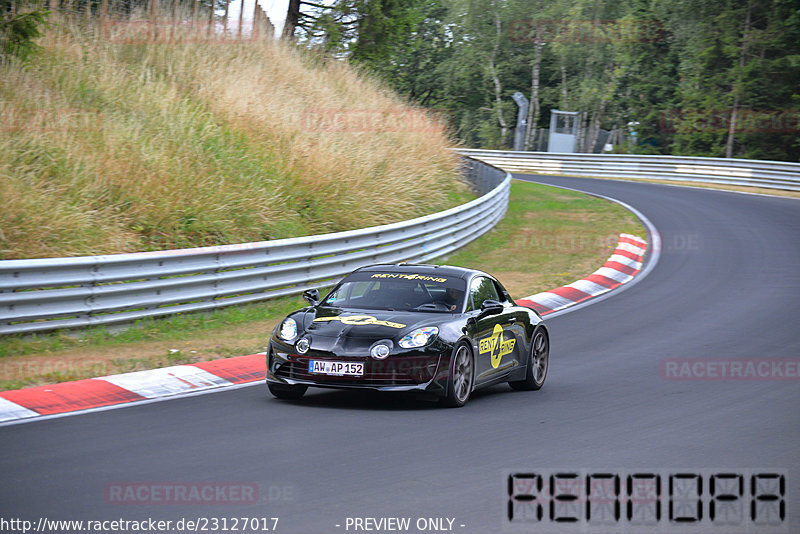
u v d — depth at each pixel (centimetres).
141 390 2381
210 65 6288
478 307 2514
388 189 5806
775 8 12550
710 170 10906
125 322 3281
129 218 4119
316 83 7444
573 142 14275
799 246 6103
